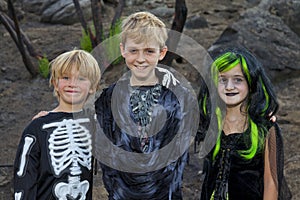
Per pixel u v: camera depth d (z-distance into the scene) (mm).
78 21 8320
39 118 2703
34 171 2641
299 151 5000
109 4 8805
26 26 8211
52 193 2645
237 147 2656
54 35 7688
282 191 2754
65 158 2656
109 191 2738
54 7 8312
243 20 7051
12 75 6613
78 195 2680
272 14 7418
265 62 6539
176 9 5535
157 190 2688
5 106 5934
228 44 6676
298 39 7016
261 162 2668
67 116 2713
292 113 5734
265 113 2666
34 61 6891
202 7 8867
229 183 2695
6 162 4875
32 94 6188
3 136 5363
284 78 6586
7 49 7273
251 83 2635
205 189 2785
